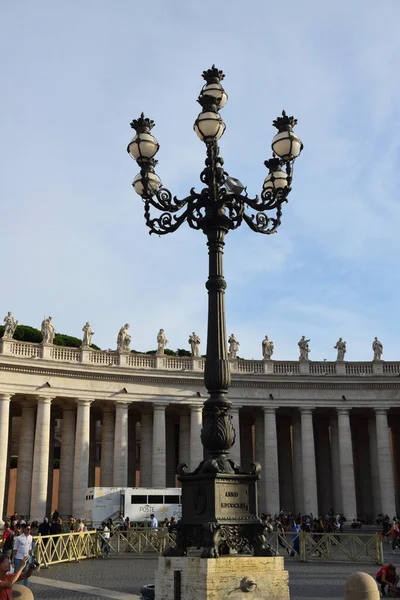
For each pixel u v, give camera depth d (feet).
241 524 41.22
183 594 40.06
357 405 174.19
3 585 29.30
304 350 178.70
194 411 167.22
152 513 142.82
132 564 91.86
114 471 156.56
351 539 94.53
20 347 149.48
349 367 177.88
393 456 197.36
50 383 151.84
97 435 226.58
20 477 155.12
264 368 173.68
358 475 197.26
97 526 138.10
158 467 160.04
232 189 48.14
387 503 166.61
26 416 158.61
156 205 48.24
